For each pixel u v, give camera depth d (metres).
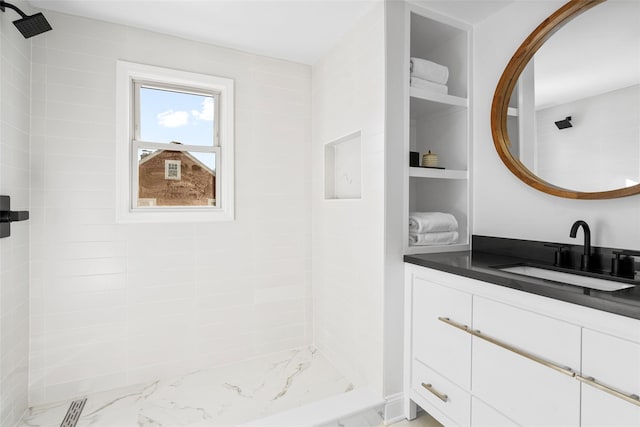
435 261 1.60
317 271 2.51
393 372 1.79
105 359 1.98
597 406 0.98
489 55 1.92
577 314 1.03
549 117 1.61
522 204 1.74
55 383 1.86
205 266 2.24
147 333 2.08
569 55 1.53
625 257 1.32
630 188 1.31
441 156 2.19
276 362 2.33
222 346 2.30
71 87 1.87
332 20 1.95
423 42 2.17
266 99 2.41
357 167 2.16
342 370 2.18
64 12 1.85
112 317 1.99
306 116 2.55
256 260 2.40
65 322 1.88
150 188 2.14
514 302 1.22
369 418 1.74
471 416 1.40
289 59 2.46
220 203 2.32
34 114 1.79
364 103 1.90
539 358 1.14
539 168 1.66
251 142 2.37
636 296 0.98
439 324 1.57
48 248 1.83
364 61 1.90
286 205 2.49
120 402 1.86
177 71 2.12
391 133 1.75
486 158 1.94
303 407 1.76
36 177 1.80
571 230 1.42
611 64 1.39
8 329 1.56
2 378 1.51
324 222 2.39
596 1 1.42
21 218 1.47
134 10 1.84
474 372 1.38
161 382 2.07
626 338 0.92
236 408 1.79
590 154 1.45
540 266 1.54
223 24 1.99
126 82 2.00
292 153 2.50
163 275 2.12
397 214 1.78
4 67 1.48
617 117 1.37
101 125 1.94
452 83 2.12
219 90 2.31
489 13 1.89
